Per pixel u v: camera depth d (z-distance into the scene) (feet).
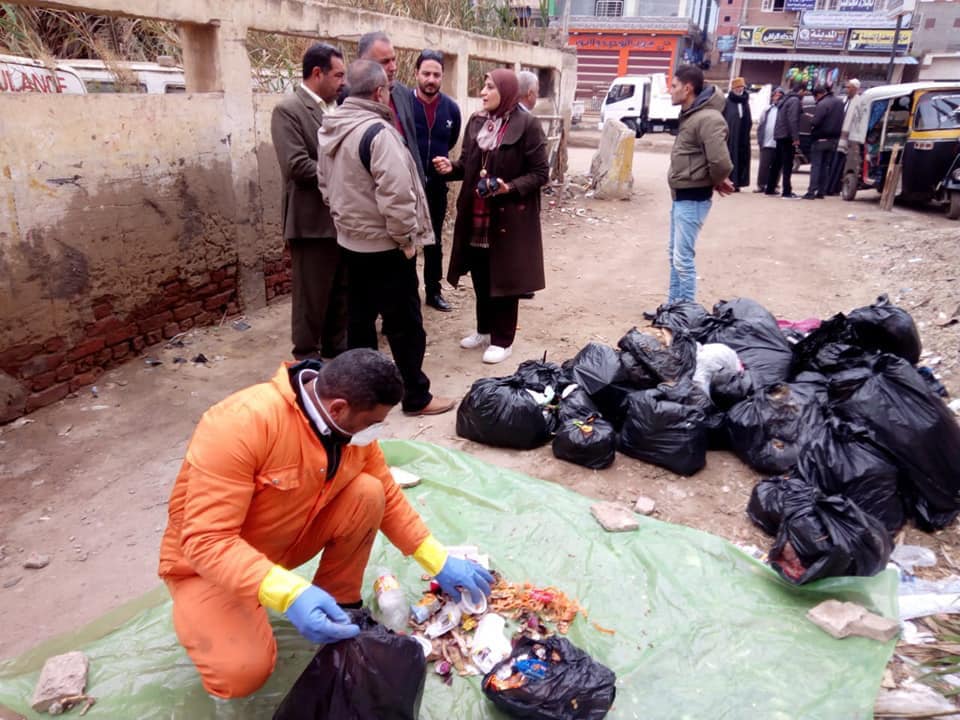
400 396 6.63
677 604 9.02
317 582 8.26
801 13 116.26
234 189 17.71
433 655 8.07
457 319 19.63
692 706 7.54
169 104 15.52
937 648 8.38
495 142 14.84
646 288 23.03
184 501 6.84
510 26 36.29
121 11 13.85
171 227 16.15
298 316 14.94
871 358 13.06
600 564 9.71
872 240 29.25
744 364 14.56
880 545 9.05
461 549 9.69
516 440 12.74
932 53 109.91
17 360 13.25
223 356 16.44
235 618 6.91
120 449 12.64
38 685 7.45
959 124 33.42
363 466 7.79
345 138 11.95
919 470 10.68
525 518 10.66
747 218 34.50
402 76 25.52
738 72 124.98
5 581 9.46
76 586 9.41
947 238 26.66
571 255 27.04
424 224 12.97
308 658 8.03
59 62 19.06
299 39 23.35
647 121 76.64
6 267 12.74
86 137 13.80
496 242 15.28
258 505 6.83
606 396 13.42
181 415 13.84
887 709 7.56
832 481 10.73
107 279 14.80
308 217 14.07
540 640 7.70
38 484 11.57
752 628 8.59
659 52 124.36
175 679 7.72
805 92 43.21
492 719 7.32
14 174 12.60
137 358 15.97
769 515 10.49
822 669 7.98
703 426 12.16
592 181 40.40
